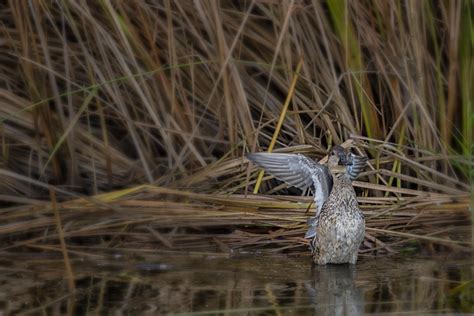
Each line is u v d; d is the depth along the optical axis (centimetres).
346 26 1181
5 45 1257
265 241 1127
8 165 1202
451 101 1213
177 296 893
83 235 1112
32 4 1171
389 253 1119
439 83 1201
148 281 958
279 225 1137
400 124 1216
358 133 1214
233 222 1134
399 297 895
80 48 1255
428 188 1196
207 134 1245
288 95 1188
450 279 974
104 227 1120
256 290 923
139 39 1202
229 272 1008
